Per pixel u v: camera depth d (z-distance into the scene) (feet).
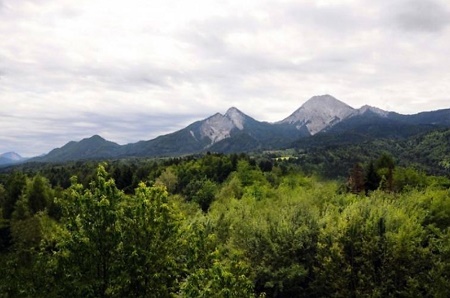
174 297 48.42
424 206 97.60
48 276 45.68
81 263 46.78
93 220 47.60
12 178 247.29
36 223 140.36
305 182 210.79
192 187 254.47
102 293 46.16
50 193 217.56
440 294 65.51
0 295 41.63
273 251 82.84
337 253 75.20
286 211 93.91
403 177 177.68
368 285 73.67
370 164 182.91
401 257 73.05
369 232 76.95
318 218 89.61
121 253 47.44
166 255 49.93
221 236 100.48
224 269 41.86
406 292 70.18
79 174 344.90
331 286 77.00
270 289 82.89
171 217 52.75
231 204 146.82
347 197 120.78
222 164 309.42
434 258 71.26
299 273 77.66
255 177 240.53
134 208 50.44
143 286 47.16
